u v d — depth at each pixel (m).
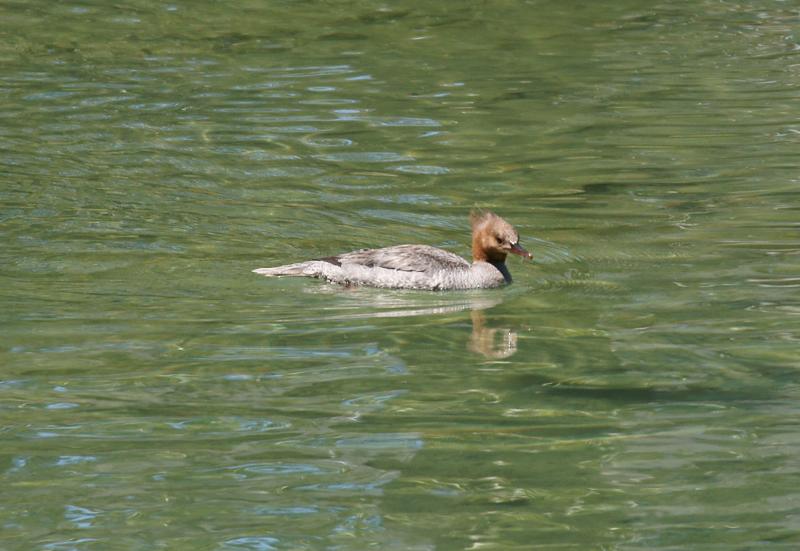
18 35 29.94
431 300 15.65
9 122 23.14
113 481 10.64
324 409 12.13
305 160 21.36
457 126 23.62
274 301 15.30
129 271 16.09
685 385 12.72
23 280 15.66
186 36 30.28
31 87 25.69
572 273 16.48
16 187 19.41
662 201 19.44
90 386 12.62
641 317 14.76
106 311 14.73
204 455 11.13
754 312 14.80
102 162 20.89
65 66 27.41
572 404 12.27
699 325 14.41
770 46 30.02
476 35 30.89
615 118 24.27
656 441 11.42
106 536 9.74
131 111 24.12
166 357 13.38
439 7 33.53
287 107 24.69
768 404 12.21
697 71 27.84
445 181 20.44
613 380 12.88
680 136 23.06
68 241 17.12
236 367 13.17
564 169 21.14
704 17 32.88
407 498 10.38
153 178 20.12
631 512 10.10
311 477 10.73
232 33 30.72
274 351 13.65
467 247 17.52
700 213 18.83
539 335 14.23
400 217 18.69
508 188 20.12
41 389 12.53
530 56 29.06
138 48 29.12
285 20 32.06
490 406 12.22
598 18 32.69
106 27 30.97
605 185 20.28
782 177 20.55
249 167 20.91
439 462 11.01
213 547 9.59
